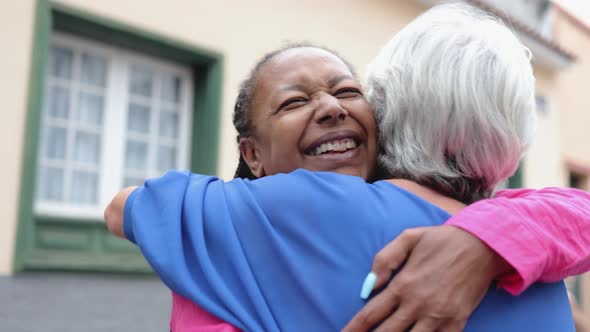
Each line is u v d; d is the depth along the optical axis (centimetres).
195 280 84
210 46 591
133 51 561
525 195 97
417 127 92
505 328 82
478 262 76
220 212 87
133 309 375
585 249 82
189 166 599
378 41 741
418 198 87
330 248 83
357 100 101
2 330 295
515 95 90
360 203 85
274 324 80
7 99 462
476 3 745
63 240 495
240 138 113
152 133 578
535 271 77
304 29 671
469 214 80
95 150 541
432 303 74
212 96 591
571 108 1034
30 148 468
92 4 513
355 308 80
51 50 518
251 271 83
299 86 101
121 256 523
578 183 1055
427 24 97
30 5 476
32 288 400
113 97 550
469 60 89
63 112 524
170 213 88
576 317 125
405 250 78
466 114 88
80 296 394
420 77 91
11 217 457
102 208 537
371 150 101
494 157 90
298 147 100
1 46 462
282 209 85
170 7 564
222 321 82
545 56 945
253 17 627
